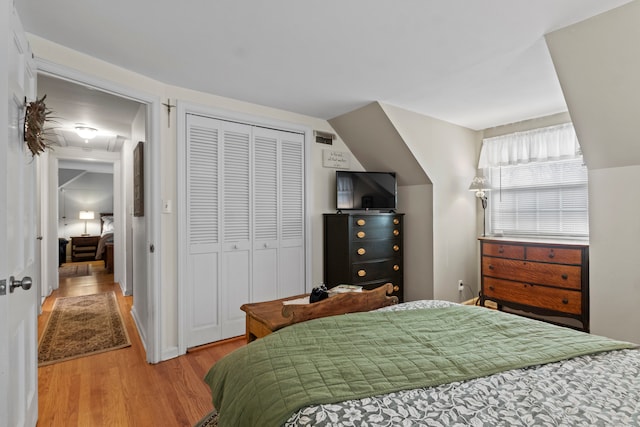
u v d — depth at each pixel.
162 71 2.54
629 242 2.53
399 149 3.64
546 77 2.68
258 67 2.48
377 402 0.98
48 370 2.54
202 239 3.00
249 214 3.30
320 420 0.90
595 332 2.72
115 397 2.17
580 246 2.99
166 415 1.99
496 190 4.19
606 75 2.12
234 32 1.99
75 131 4.14
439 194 3.89
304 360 1.24
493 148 4.14
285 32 2.00
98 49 2.19
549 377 1.13
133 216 3.80
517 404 0.98
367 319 1.68
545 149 3.67
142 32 1.99
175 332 2.83
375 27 1.94
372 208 3.88
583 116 2.42
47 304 4.32
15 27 1.38
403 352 1.31
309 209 3.71
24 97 1.55
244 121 3.23
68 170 8.09
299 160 3.67
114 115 3.50
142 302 3.15
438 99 3.18
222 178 3.11
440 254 3.88
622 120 2.29
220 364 1.43
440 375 1.13
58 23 1.88
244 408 1.10
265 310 2.04
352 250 3.57
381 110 3.30
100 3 1.70
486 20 1.88
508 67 2.50
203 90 2.94
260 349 1.35
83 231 8.34
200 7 1.74
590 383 1.09
